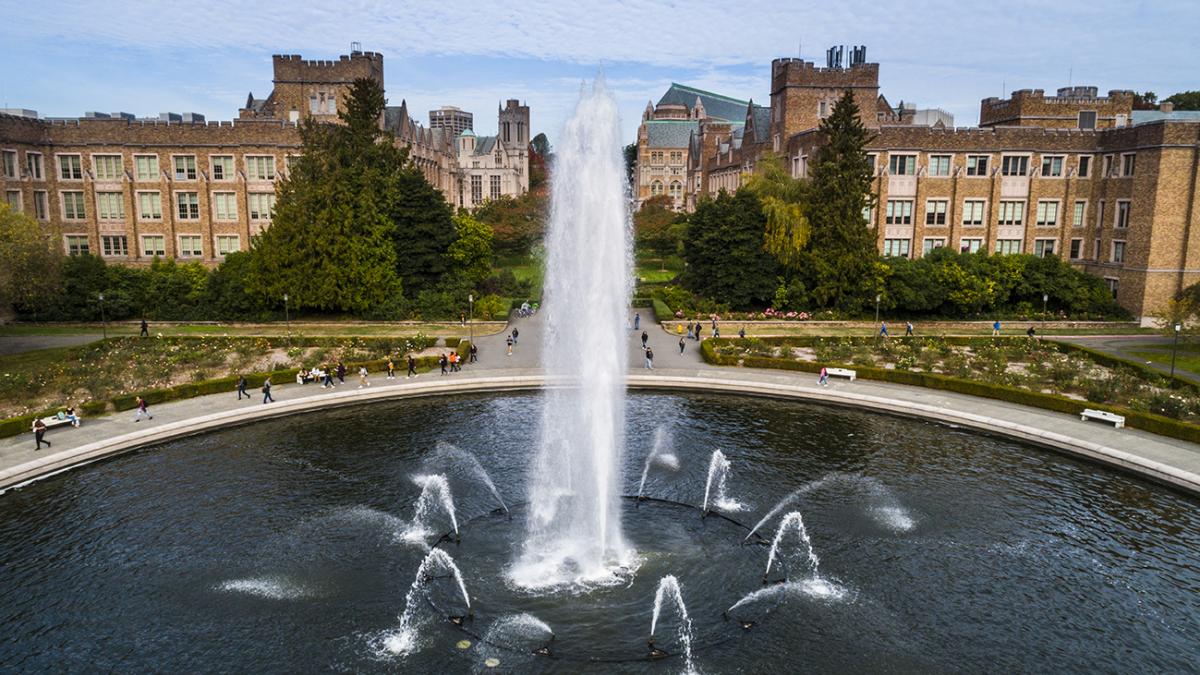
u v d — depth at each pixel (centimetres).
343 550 2612
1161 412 4041
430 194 7462
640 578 2438
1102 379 4772
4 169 7194
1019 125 8488
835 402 4525
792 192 7612
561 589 2364
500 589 2364
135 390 4450
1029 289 7162
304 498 3036
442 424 4028
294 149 7719
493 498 3061
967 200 7656
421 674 1967
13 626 2145
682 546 2656
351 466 3394
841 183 7056
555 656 2038
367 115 7288
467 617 2205
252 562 2525
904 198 7638
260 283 6819
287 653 2050
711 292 7581
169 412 4044
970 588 2391
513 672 1977
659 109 19425
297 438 3778
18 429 3625
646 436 3859
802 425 4066
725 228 7338
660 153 17375
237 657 2030
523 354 5725
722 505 3005
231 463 3416
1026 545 2666
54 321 6800
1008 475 3322
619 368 3347
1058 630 2172
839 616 2236
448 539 2698
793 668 1998
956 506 2992
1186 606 2289
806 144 8350
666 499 3062
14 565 2477
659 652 2048
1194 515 2900
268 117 9994
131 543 2639
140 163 7744
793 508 2977
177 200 7812
